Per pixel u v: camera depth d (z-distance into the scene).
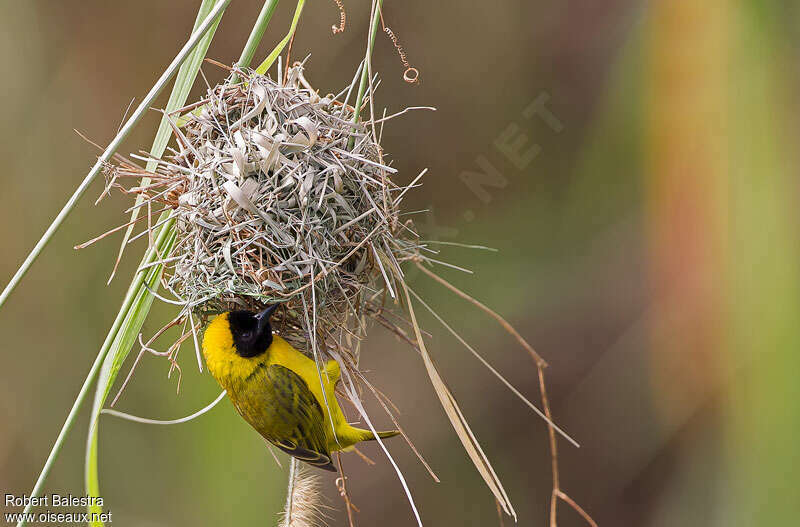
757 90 9.38
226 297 6.91
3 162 11.86
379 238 6.66
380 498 13.80
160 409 11.31
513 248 13.02
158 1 12.04
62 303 12.09
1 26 11.68
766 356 9.38
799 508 9.22
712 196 9.91
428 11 12.40
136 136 12.14
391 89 12.57
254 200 6.32
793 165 9.30
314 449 7.02
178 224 6.54
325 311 6.88
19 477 12.10
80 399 5.77
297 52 12.02
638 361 12.55
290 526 6.97
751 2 9.23
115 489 11.54
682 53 9.79
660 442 12.69
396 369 13.65
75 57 11.98
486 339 13.43
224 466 10.90
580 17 12.37
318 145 6.43
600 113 11.27
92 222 12.10
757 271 9.45
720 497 10.36
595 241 12.53
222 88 6.42
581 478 13.65
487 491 13.88
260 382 6.93
